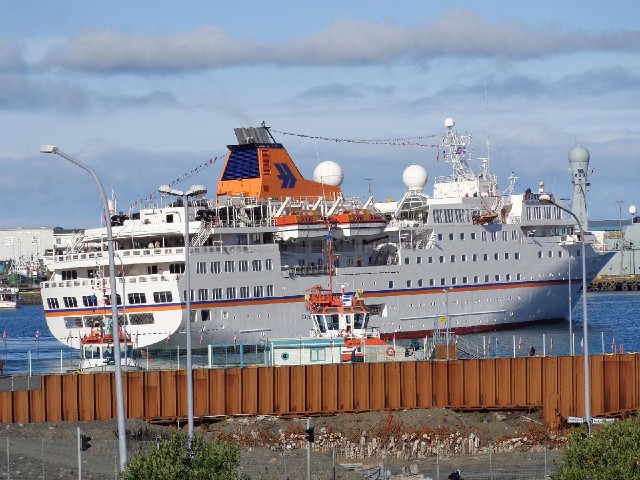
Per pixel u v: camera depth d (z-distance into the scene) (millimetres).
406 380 195125
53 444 161750
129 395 187875
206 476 113438
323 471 150750
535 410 196500
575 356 199875
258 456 159875
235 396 190750
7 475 142875
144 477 113562
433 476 153875
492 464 161625
